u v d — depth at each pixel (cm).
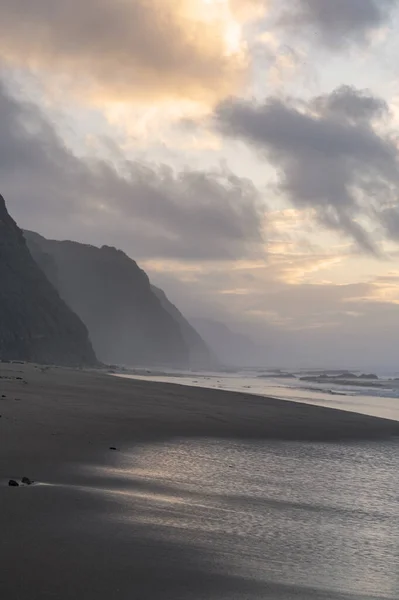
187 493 1229
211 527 960
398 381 10619
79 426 2098
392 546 974
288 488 1418
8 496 1002
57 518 885
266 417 2969
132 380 4462
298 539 958
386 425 2953
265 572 754
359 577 791
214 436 2277
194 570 719
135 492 1163
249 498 1255
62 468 1354
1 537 773
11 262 9194
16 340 8188
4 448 1555
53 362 8744
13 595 583
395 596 723
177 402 3253
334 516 1164
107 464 1482
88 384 3750
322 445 2266
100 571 674
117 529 859
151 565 716
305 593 685
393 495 1427
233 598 637
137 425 2327
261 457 1884
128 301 19650
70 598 588
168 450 1847
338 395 5972
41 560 693
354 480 1598
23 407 2355
